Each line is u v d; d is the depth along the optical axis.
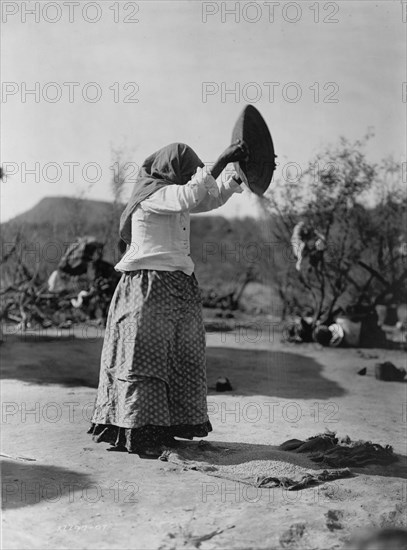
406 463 7.08
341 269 15.95
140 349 6.91
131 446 6.91
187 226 7.25
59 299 16.59
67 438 7.49
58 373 11.44
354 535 5.34
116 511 5.70
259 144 7.02
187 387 7.09
